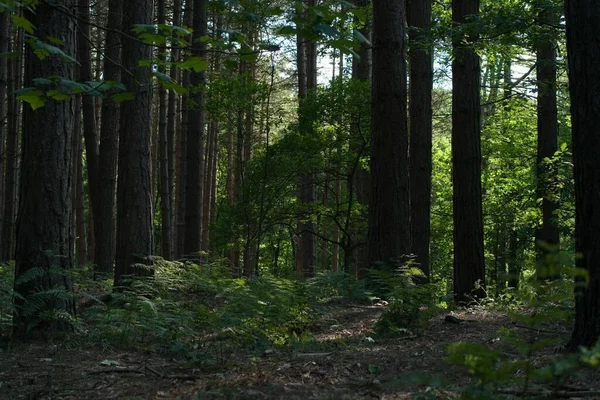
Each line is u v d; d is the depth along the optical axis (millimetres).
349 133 20031
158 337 7504
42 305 7258
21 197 7477
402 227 12203
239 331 7004
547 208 17594
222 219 21375
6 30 14172
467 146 12344
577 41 5918
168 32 4164
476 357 3287
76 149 21422
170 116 21266
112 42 14789
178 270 11078
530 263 4707
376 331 8250
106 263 15070
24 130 7520
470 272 12172
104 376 5746
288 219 22734
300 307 8375
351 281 12375
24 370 6016
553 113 17859
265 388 5090
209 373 5805
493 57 14359
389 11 12227
